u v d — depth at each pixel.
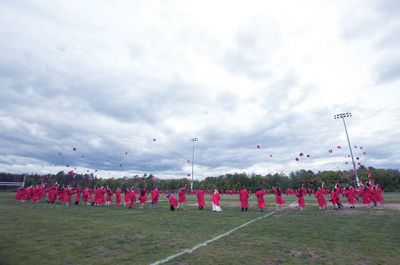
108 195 28.70
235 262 7.10
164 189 93.56
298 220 15.44
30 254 7.62
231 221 15.06
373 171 84.12
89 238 9.95
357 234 10.95
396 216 16.89
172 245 8.98
